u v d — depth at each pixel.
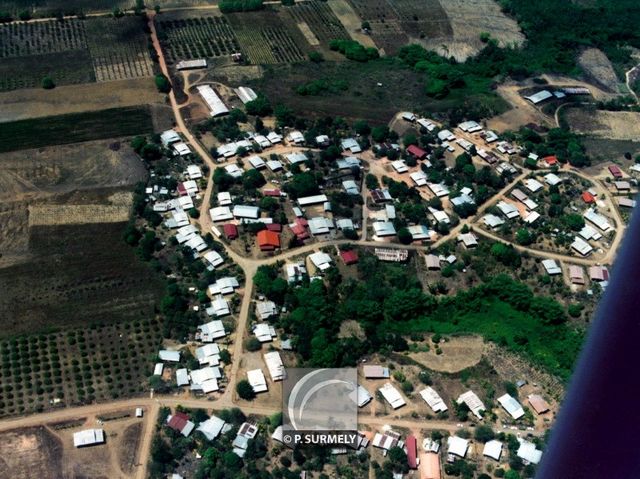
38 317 193.38
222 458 162.62
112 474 161.12
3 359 183.00
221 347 187.75
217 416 171.75
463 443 167.50
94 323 192.38
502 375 185.25
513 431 172.25
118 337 189.38
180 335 189.38
